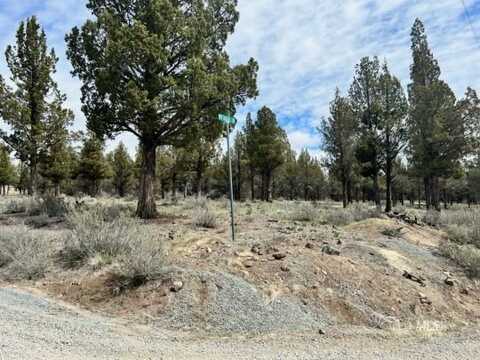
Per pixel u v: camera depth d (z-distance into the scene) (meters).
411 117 27.39
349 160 29.28
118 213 14.01
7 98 21.61
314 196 70.75
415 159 28.09
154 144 15.66
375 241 9.73
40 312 5.54
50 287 6.92
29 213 16.25
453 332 5.66
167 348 4.50
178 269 6.84
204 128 15.69
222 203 24.89
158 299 6.07
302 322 5.63
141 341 4.70
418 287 7.21
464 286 7.84
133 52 13.30
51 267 7.77
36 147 22.28
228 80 14.62
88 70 14.89
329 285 6.72
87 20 14.54
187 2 15.82
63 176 38.47
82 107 15.02
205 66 14.74
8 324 4.85
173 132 15.62
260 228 11.63
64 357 3.97
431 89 27.41
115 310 5.93
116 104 14.13
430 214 16.56
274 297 6.22
